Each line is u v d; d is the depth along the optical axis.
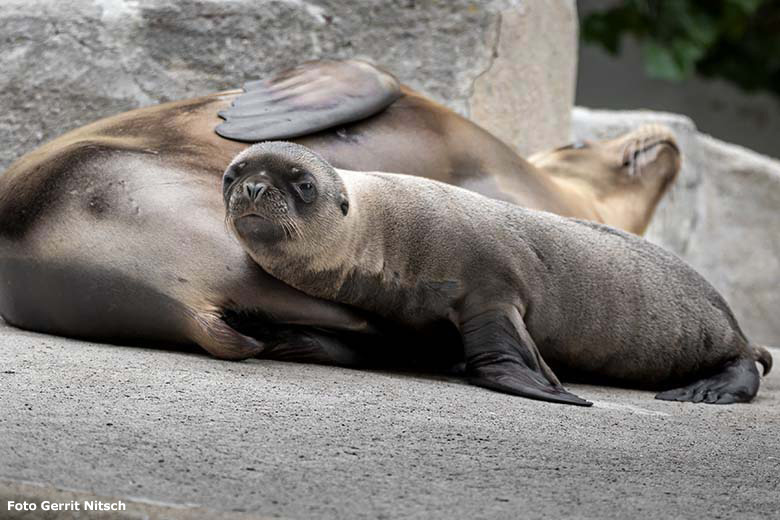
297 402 14.85
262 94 22.27
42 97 26.94
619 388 20.45
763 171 47.25
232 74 27.55
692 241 43.56
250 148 18.02
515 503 11.05
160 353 18.34
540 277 19.36
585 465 12.74
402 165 22.00
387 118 22.61
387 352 19.45
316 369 18.03
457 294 18.72
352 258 18.31
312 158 17.98
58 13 27.06
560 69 33.16
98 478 10.86
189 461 11.66
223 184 17.95
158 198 18.89
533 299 19.19
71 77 26.94
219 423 13.33
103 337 19.23
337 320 18.69
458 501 10.98
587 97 76.56
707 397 19.31
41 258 19.14
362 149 21.80
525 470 12.32
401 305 18.78
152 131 21.06
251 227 17.41
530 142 31.78
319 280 18.28
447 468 12.16
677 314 20.58
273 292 18.34
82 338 19.50
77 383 14.94
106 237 18.77
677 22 62.66
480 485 11.60
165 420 13.27
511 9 29.59
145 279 18.42
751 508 11.47
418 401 15.73
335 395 15.59
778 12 68.25
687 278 21.14
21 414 12.95
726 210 47.09
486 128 29.56
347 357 19.03
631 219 29.91
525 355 18.22
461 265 18.73
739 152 47.75
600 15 63.31
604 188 29.80
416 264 18.66
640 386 20.84
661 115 43.66
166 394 14.68
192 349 18.75
